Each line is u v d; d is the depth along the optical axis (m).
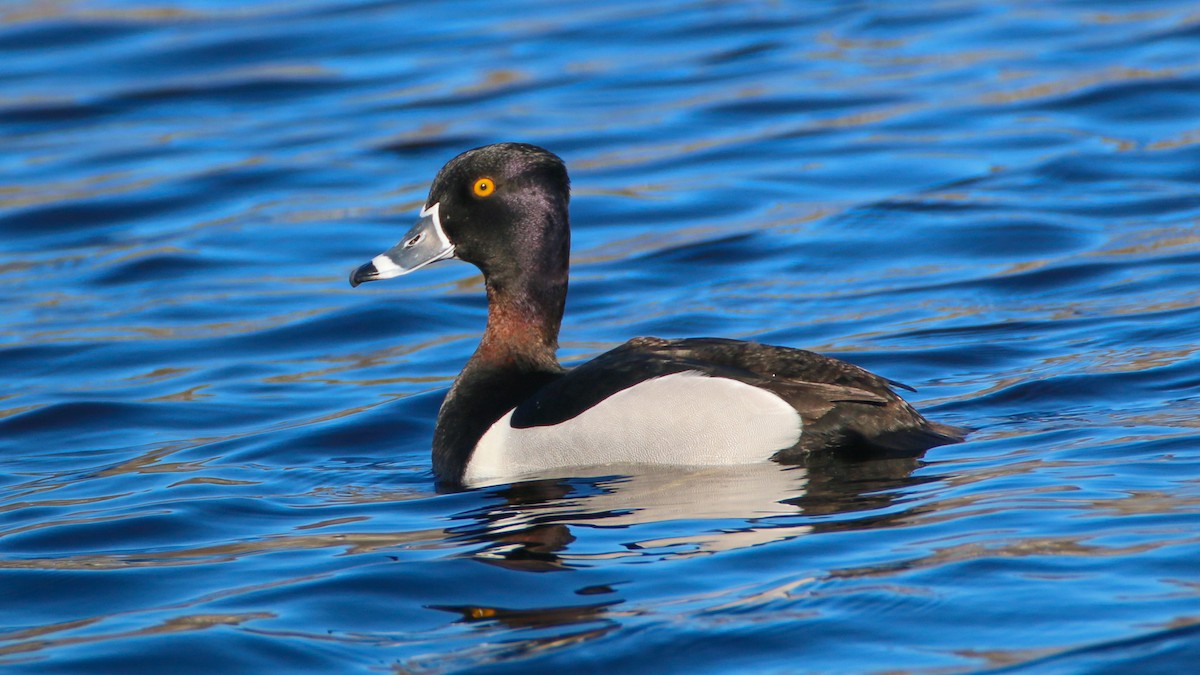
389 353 13.98
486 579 7.93
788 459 9.27
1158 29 22.88
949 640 6.75
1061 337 12.53
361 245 17.23
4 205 18.97
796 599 7.26
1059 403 10.58
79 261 17.23
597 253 16.48
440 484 10.05
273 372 13.54
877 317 13.73
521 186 10.68
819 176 18.36
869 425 9.31
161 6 27.38
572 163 19.47
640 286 15.38
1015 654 6.57
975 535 7.84
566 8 26.67
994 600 7.07
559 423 9.82
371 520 9.26
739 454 9.33
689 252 16.25
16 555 9.02
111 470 10.98
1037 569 7.34
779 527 8.24
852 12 25.36
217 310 15.43
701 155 19.47
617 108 21.48
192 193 19.22
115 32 25.92
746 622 7.07
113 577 8.52
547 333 10.85
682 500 8.88
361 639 7.32
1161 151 18.09
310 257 16.97
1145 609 6.84
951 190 17.45
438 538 8.72
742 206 17.62
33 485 10.73
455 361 13.54
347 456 11.01
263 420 12.13
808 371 9.51
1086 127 19.23
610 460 9.60
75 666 7.19
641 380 9.70
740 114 20.92
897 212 16.86
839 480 8.98
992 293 14.17
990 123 19.70
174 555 8.86
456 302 15.44
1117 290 13.76
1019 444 9.50
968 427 10.12
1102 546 7.55
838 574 7.50
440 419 10.59
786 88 21.80
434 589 7.86
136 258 17.03
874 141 19.44
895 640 6.80
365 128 21.28
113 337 14.66
